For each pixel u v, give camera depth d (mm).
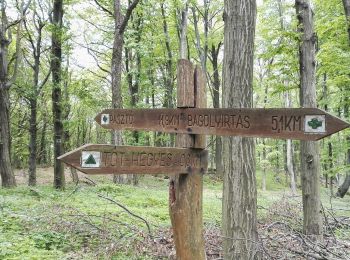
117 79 17328
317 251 5711
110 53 25812
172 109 3691
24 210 8242
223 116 3371
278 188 30672
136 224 7551
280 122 3061
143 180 25062
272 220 9375
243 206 5176
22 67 20328
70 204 9469
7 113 15148
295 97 29500
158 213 9602
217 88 31156
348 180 21281
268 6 19219
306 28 7852
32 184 17688
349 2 9336
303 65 7848
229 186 5258
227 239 5234
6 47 15312
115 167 3273
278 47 8578
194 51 29812
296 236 6781
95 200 10867
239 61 5223
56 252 5293
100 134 36562
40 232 6340
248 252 5086
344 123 2768
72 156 3143
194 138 3633
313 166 7648
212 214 10602
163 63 27109
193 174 3639
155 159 3443
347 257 5809
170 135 25562
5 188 13672
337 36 12539
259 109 3176
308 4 7875
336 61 12273
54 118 15477
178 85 3664
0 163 14711
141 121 3854
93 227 6781
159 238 6387
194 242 3627
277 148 32844
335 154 21297
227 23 5328
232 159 5242
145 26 23469
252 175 5234
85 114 28375
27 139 28781
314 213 7520
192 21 28844
